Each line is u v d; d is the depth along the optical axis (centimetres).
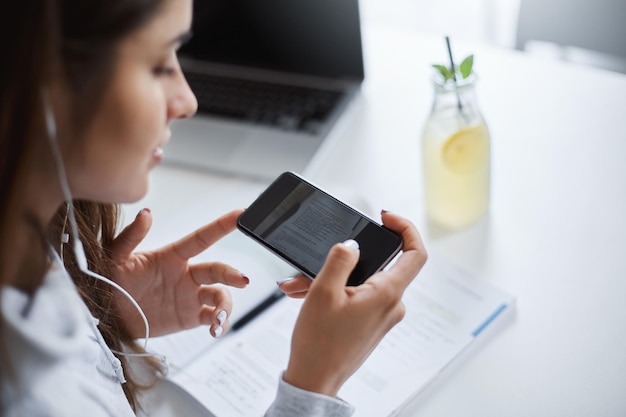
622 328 72
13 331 48
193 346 76
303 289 68
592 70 109
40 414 50
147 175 55
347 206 69
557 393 67
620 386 67
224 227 72
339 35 106
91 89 46
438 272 81
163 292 74
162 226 92
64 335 52
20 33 41
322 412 57
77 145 48
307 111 107
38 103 43
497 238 85
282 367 72
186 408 70
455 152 80
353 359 58
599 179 91
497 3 200
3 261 47
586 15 127
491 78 111
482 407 67
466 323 74
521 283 79
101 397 57
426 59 117
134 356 72
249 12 109
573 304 76
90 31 43
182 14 48
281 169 97
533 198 90
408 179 95
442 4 205
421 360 71
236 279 72
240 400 69
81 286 67
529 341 73
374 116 107
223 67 117
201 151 103
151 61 48
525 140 99
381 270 64
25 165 44
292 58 112
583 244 83
